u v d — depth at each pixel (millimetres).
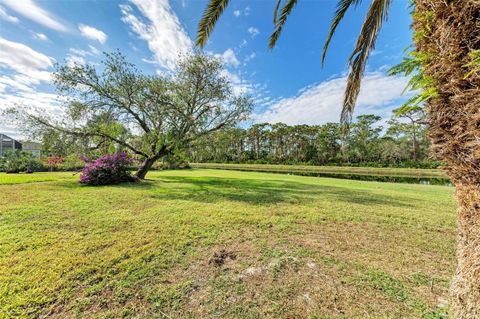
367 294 1594
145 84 7805
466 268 1010
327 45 2949
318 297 1559
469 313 977
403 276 1844
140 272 1845
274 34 3174
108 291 1587
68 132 7340
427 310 1414
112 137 7988
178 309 1431
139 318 1346
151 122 8391
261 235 2754
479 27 824
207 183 8180
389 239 2695
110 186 6691
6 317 1316
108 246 2314
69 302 1462
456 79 894
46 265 1887
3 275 1719
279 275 1848
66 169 12664
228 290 1634
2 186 6094
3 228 2760
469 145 896
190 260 2076
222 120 9156
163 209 3912
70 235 2590
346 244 2527
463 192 996
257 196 5477
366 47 2535
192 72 8398
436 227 3170
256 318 1357
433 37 969
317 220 3432
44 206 3867
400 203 4859
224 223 3174
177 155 9125
